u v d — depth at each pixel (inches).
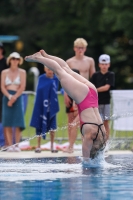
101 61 914.1
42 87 906.1
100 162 715.4
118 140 982.4
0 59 971.3
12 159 783.7
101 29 2345.0
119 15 2175.2
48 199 492.4
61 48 2861.7
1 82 938.1
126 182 574.9
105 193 518.6
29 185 559.8
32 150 960.9
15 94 927.0
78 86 706.8
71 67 912.9
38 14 3090.6
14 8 3253.0
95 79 919.0
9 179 595.5
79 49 910.4
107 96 916.6
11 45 3152.1
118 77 2669.8
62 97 1111.0
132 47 2679.6
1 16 3206.2
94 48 2736.2
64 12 2805.1
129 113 922.7
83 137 707.4
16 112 933.2
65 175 621.9
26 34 3053.6
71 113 885.8
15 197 501.7
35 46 3115.2
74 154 860.0
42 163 729.6
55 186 554.3
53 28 2891.2
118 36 2637.8
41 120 907.4
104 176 613.3
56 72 725.9
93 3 2432.3
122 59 2674.7
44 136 902.4
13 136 973.8
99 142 703.7
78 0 2593.5
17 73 936.3
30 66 3088.1
